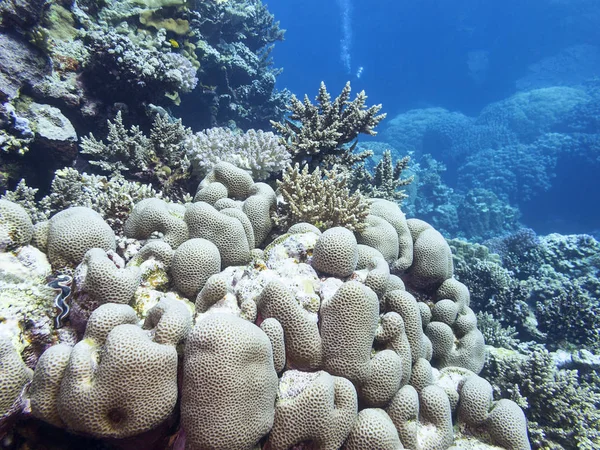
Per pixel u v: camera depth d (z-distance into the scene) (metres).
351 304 2.15
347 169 5.12
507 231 18.25
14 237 2.15
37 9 5.04
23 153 4.62
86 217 2.39
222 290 2.22
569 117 28.64
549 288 7.03
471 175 27.61
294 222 3.48
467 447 2.62
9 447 1.70
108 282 2.00
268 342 1.81
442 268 3.62
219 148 4.70
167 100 7.42
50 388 1.64
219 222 2.77
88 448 1.83
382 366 2.24
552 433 3.70
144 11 7.19
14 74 4.89
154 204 2.88
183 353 1.87
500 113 33.38
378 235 3.45
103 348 1.63
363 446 2.01
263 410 1.77
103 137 5.95
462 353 3.41
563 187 25.28
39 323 1.97
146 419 1.61
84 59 5.64
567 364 4.94
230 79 10.91
